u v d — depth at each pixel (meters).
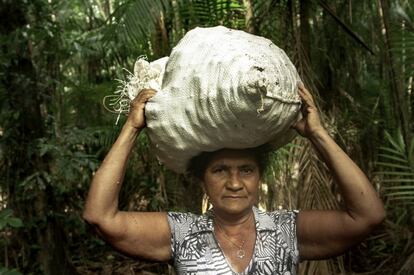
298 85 1.63
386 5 3.27
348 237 1.63
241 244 1.64
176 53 1.57
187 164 1.70
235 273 1.62
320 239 1.67
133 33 3.13
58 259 4.25
